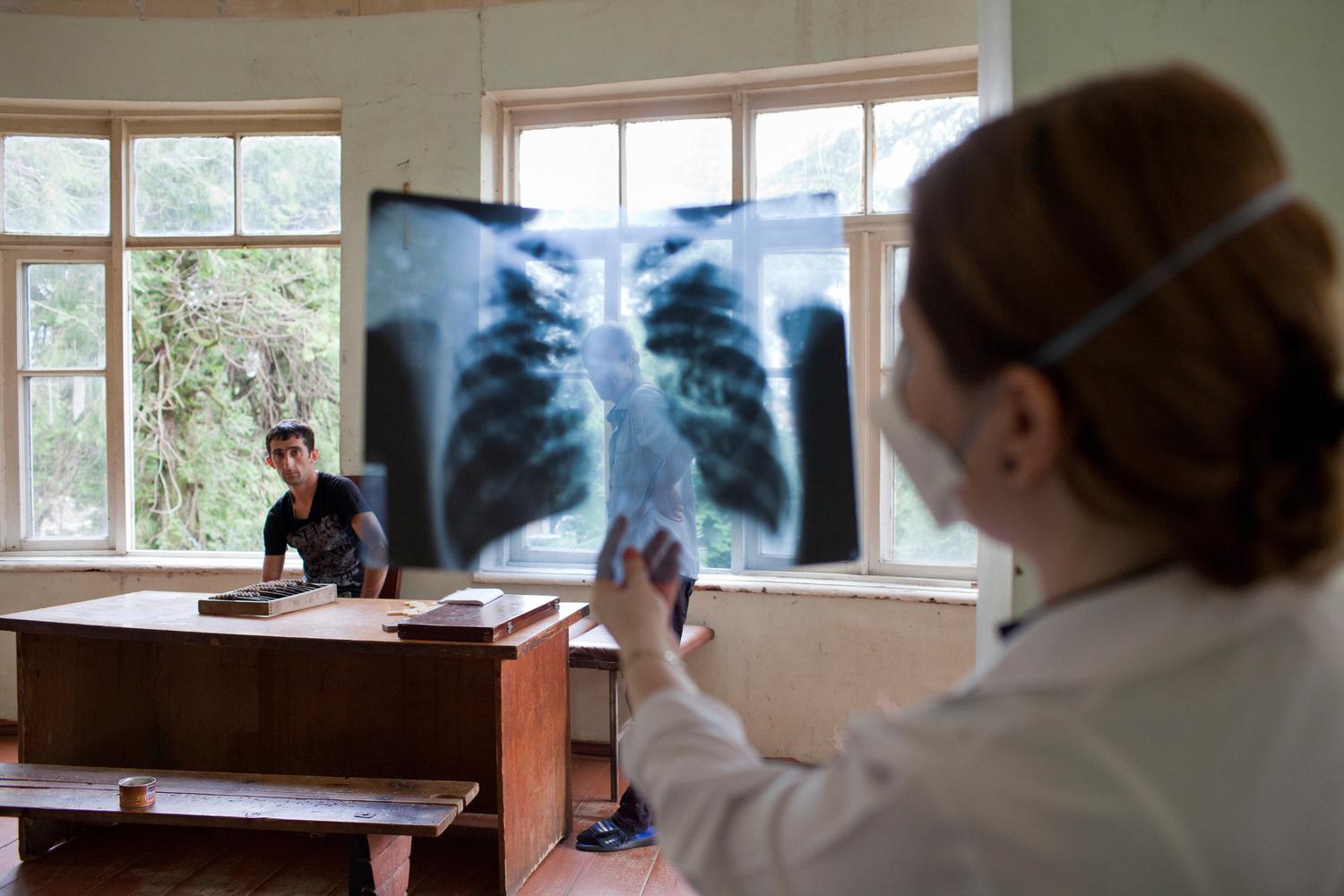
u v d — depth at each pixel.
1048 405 0.41
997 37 1.67
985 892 0.39
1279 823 0.40
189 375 4.04
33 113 3.88
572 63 3.52
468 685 2.94
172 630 2.61
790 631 3.46
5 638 3.87
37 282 3.99
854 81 3.43
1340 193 1.40
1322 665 0.42
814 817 0.45
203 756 3.06
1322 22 1.40
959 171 0.45
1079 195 0.39
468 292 1.11
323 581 3.30
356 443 3.62
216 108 3.81
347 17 3.66
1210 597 0.42
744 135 3.52
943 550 3.48
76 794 2.43
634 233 1.11
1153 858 0.38
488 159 3.63
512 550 1.11
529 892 2.56
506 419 1.11
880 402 0.53
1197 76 0.42
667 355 1.10
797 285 1.10
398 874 2.36
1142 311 0.38
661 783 0.56
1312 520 0.39
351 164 3.64
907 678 3.34
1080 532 0.45
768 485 1.11
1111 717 0.40
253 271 4.00
